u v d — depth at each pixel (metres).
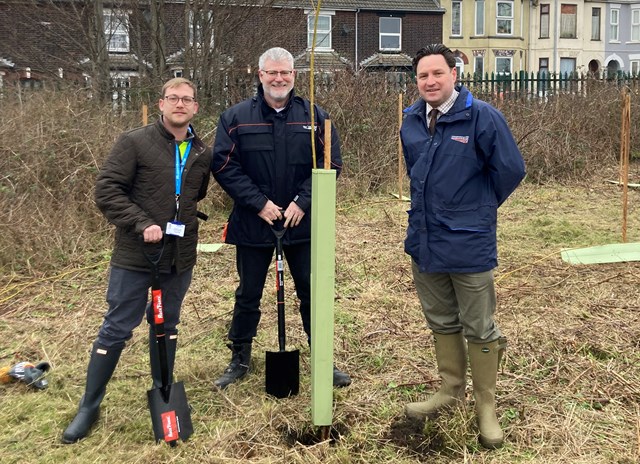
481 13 35.69
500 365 3.86
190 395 3.63
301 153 3.53
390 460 2.94
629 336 4.25
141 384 3.79
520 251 6.66
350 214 8.95
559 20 36.66
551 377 3.71
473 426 3.12
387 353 4.12
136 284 3.13
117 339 3.18
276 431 3.20
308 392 3.60
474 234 2.88
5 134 7.44
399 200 9.73
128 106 10.76
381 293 5.35
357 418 3.30
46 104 8.35
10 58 13.85
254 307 3.74
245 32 12.59
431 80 2.81
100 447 3.10
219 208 8.81
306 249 3.67
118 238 3.12
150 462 2.95
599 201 9.52
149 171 3.07
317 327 2.97
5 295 5.58
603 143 12.64
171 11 12.44
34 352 4.34
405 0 29.94
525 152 11.45
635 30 38.47
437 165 2.90
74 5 12.27
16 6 13.28
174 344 3.37
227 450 3.03
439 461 2.93
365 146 10.79
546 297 5.11
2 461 3.02
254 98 3.54
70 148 7.75
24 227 6.41
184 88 3.02
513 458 2.93
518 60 36.47
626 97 6.69
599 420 3.23
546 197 9.87
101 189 3.01
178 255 3.17
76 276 6.05
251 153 3.50
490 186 2.95
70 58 12.77
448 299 3.13
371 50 29.33
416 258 3.06
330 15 28.39
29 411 3.49
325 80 11.35
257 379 3.81
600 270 5.82
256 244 3.60
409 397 3.54
